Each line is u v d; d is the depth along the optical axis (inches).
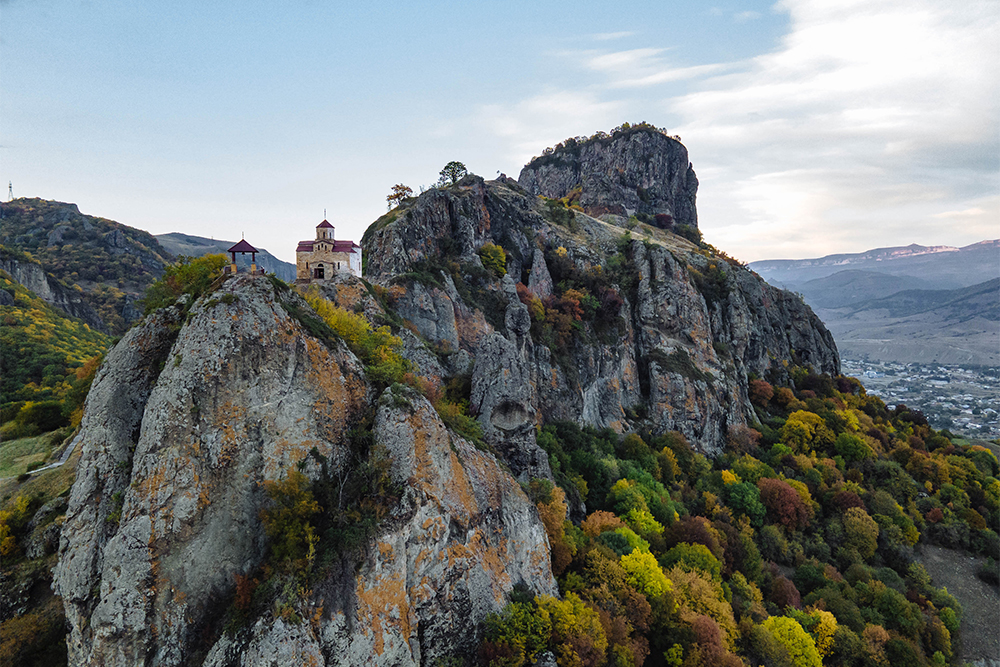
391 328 2738.7
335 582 1325.0
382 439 1610.5
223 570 1337.4
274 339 1496.1
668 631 2086.6
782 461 4192.9
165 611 1263.5
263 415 1443.2
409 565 1496.1
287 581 1290.6
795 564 3284.9
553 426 3314.5
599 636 1749.5
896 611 2849.4
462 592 1601.9
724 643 2127.2
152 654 1242.6
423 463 1640.0
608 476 3100.4
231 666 1202.6
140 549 1264.8
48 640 1486.2
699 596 2274.9
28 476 1999.3
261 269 1722.4
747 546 3075.8
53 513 1734.7
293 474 1434.5
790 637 2365.9
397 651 1365.7
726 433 4382.4
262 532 1397.6
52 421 2598.4
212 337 1408.7
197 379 1375.5
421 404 1724.9
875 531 3491.6
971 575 3516.2
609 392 4069.9
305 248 3159.5
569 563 2178.9
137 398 1508.4
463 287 3671.3
